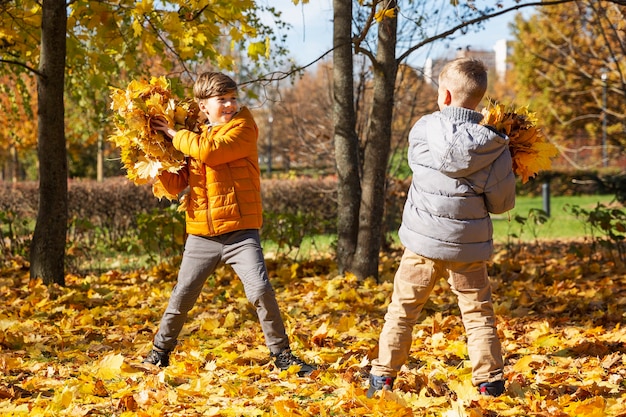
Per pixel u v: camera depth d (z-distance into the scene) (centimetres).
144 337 495
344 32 720
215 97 384
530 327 530
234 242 385
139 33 664
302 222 876
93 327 536
